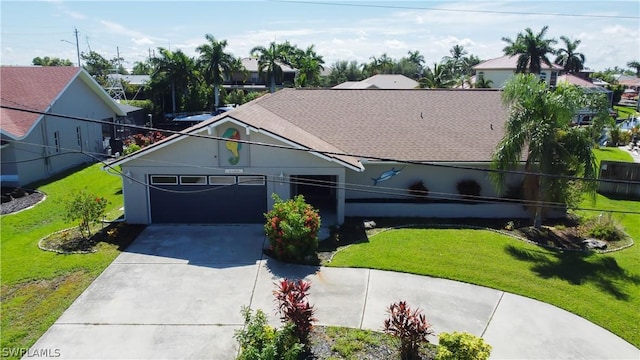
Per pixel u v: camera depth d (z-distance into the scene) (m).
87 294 12.26
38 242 15.73
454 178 20.31
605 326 11.18
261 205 18.03
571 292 12.90
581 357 10.00
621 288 13.22
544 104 16.30
